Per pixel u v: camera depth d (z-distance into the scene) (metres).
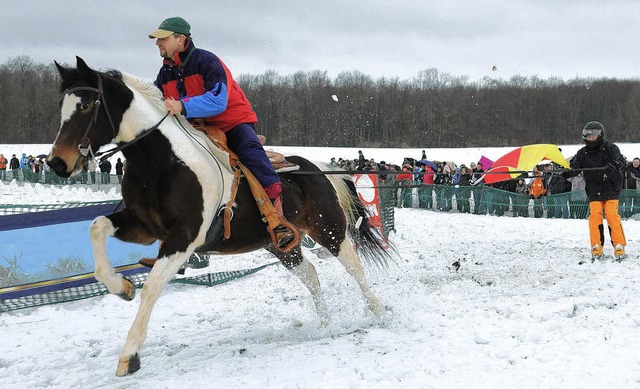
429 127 51.88
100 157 4.77
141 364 5.17
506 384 4.21
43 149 44.00
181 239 4.74
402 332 5.64
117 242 7.99
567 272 8.15
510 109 58.47
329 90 49.62
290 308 7.17
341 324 6.11
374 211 12.09
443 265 9.26
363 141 50.25
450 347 5.07
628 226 13.89
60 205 8.07
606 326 5.40
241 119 5.41
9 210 8.04
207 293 8.33
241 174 5.31
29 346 6.08
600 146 8.85
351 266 6.27
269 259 10.46
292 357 4.99
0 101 55.62
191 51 5.24
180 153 4.84
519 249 10.64
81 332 6.58
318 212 6.12
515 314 5.97
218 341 5.82
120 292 4.77
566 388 4.11
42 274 7.31
